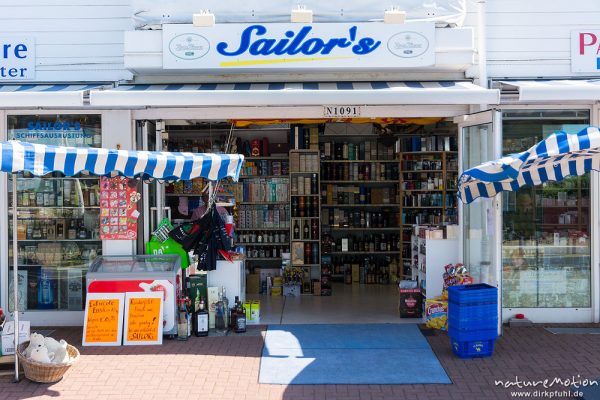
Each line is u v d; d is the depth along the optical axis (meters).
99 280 8.05
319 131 12.31
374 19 8.54
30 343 6.70
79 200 9.03
